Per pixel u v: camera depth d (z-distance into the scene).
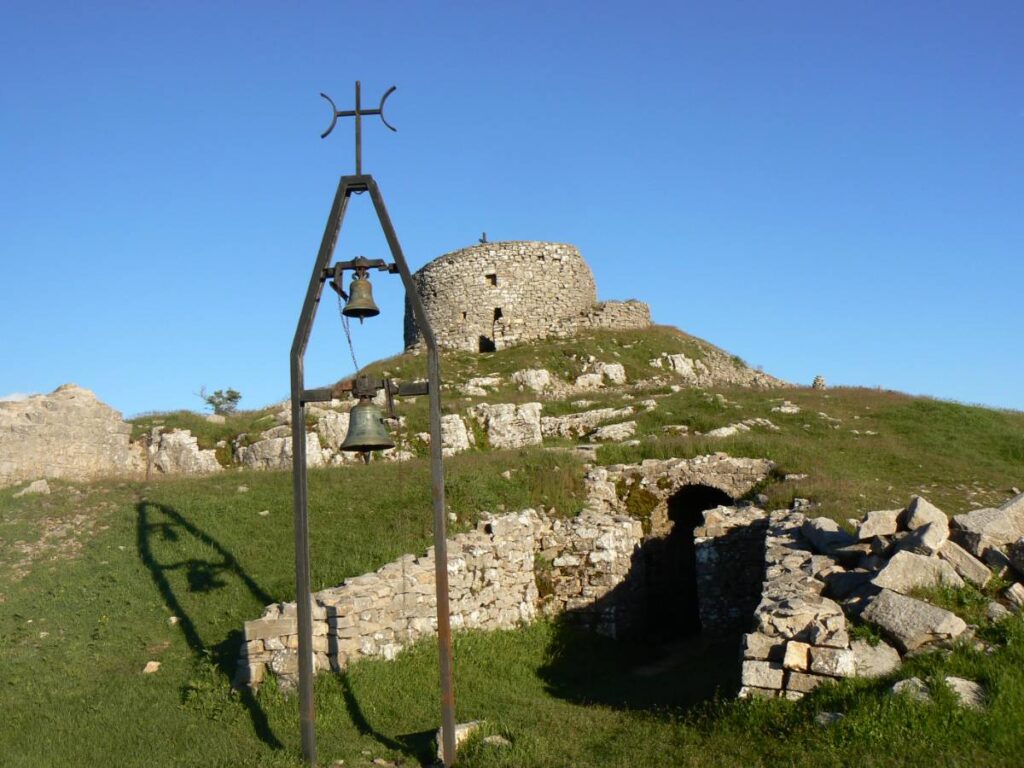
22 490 17.98
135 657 11.86
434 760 8.45
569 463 19.17
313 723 8.44
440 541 8.17
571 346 38.09
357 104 8.88
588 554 15.96
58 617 12.83
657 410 27.52
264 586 13.50
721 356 42.38
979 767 6.48
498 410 27.70
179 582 13.84
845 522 14.09
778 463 19.30
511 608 14.64
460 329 41.75
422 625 12.26
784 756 7.07
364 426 8.87
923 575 9.15
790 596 9.47
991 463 22.64
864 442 23.66
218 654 11.58
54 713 10.23
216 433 25.72
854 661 8.09
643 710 9.59
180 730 9.73
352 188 8.78
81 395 22.06
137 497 17.59
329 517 16.03
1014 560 9.23
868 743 6.95
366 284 9.04
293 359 8.73
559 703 10.67
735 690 9.41
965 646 8.04
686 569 19.03
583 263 44.38
